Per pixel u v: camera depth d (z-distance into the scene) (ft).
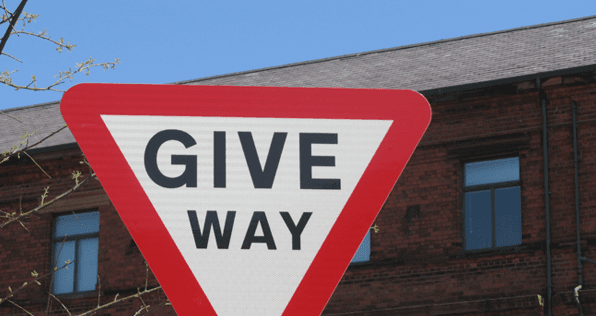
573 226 42.65
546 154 44.11
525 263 43.04
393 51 60.03
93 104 7.64
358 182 7.63
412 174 46.34
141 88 7.68
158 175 7.53
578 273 41.78
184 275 7.38
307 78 56.85
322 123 7.69
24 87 20.20
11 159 52.60
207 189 7.54
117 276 50.08
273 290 7.42
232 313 7.36
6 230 53.36
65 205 52.19
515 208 44.60
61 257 52.21
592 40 50.06
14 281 52.26
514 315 42.29
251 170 7.55
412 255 45.06
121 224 50.93
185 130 7.60
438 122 46.62
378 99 7.76
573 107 44.09
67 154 51.93
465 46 56.24
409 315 43.86
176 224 7.46
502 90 45.03
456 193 45.34
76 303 50.49
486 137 45.47
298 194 7.57
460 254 44.21
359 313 44.62
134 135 7.62
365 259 46.21
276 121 7.66
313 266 7.47
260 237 7.49
